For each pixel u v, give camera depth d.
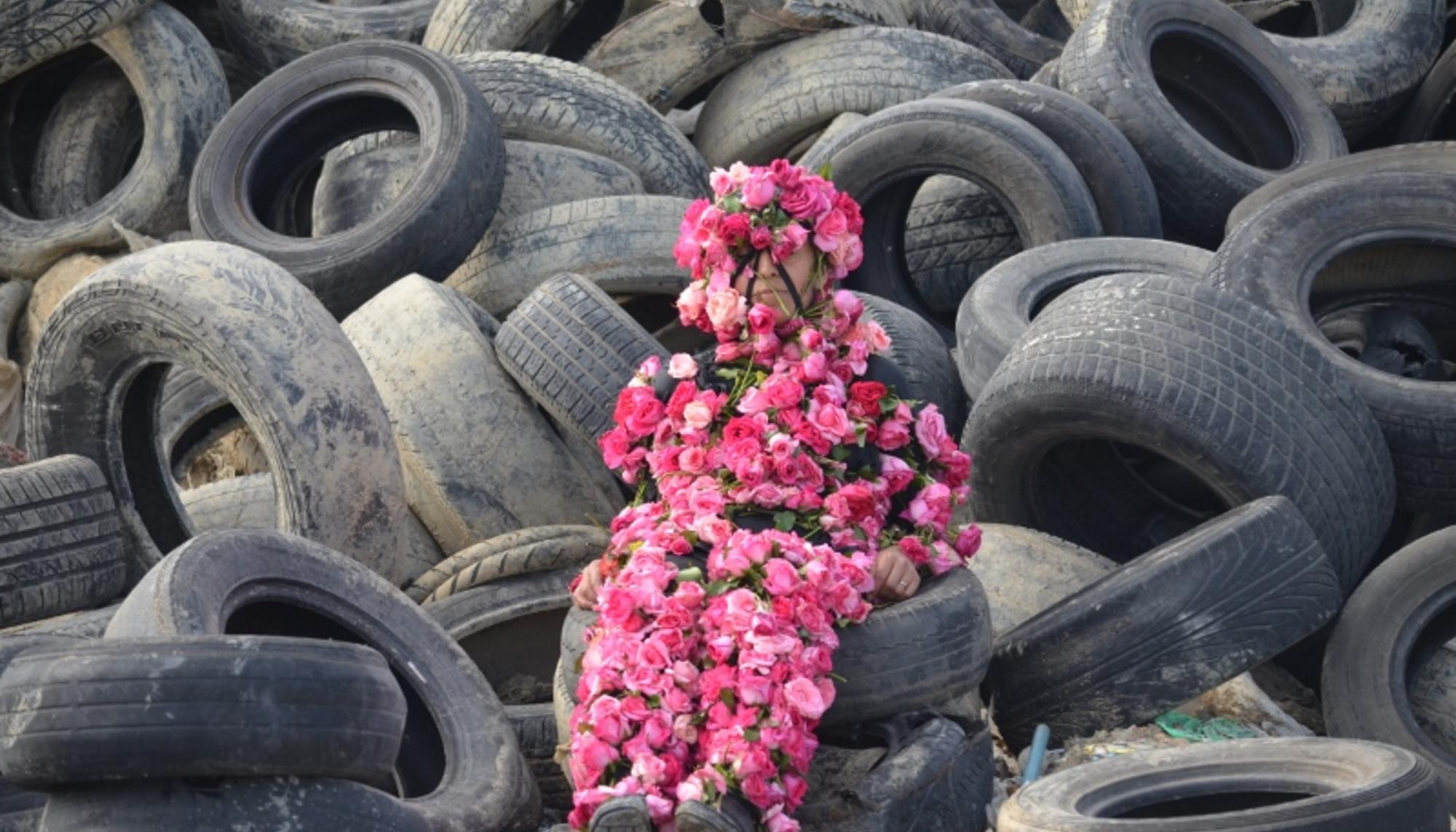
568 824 4.20
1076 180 7.43
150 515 6.30
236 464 8.34
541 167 8.19
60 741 3.32
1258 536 4.75
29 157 10.16
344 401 5.55
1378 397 5.53
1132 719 4.68
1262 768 3.95
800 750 3.59
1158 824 3.47
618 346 5.89
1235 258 6.20
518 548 5.46
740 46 9.14
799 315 4.07
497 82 8.42
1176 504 6.06
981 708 4.40
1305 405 5.24
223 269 5.65
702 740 3.59
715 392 4.11
